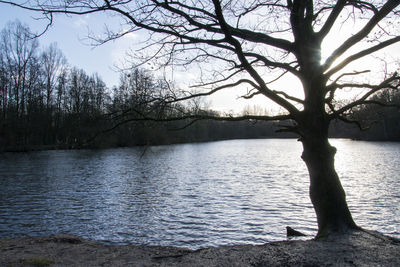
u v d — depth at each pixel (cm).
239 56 631
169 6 631
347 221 662
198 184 2275
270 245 619
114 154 5159
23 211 1499
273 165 3672
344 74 675
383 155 4581
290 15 715
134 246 737
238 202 1675
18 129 4800
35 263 590
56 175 2695
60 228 1241
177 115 738
